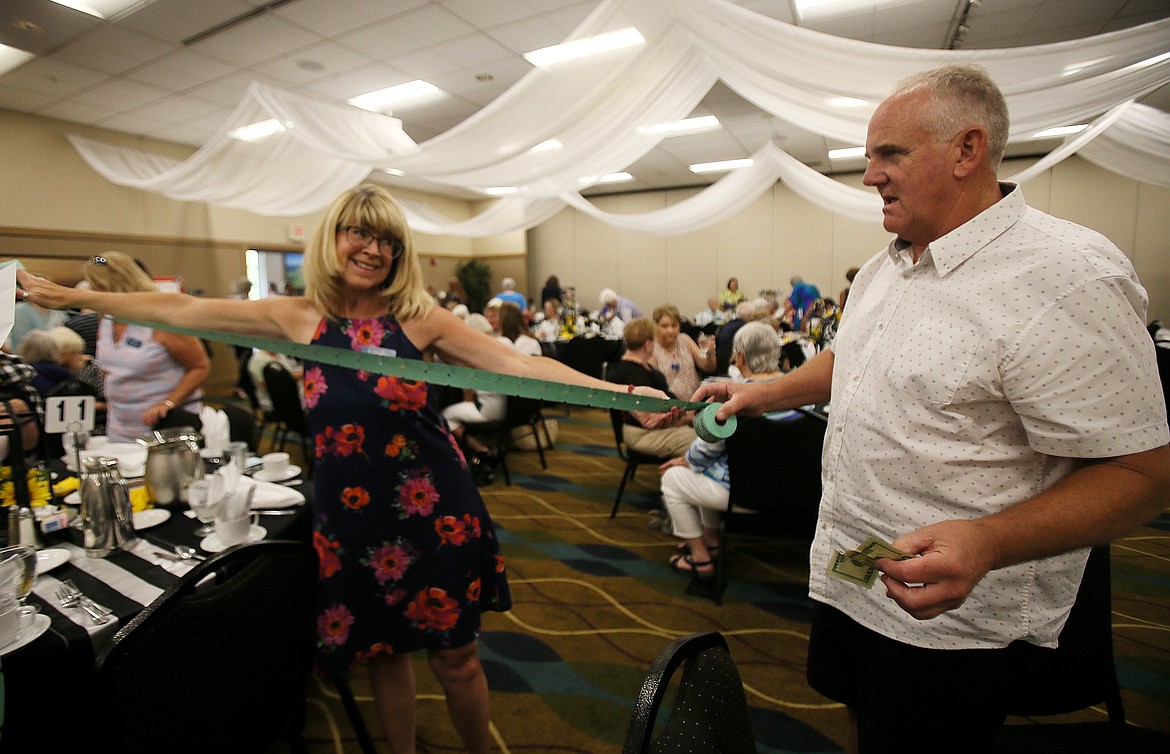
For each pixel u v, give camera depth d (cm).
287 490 157
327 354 109
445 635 122
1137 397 71
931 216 85
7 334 108
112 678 79
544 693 181
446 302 957
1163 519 320
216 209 827
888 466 91
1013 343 77
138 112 631
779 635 211
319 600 119
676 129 719
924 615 66
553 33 448
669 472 245
